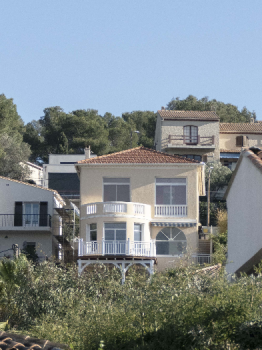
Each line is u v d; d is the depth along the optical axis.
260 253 22.02
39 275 29.47
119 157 55.44
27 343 14.20
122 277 27.28
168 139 92.50
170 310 17.45
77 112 142.75
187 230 53.62
